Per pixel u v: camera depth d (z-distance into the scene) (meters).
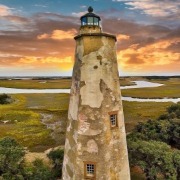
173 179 23.02
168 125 37.91
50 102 86.88
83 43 13.95
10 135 45.84
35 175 25.84
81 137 14.25
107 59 14.16
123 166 15.11
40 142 41.94
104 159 14.10
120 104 15.04
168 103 78.56
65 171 15.72
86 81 14.03
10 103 85.50
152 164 24.89
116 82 14.73
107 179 14.23
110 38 14.27
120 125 14.97
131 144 26.67
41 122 56.78
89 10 14.70
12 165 25.50
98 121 14.02
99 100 13.98
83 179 14.37
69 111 15.45
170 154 24.80
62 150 31.41
